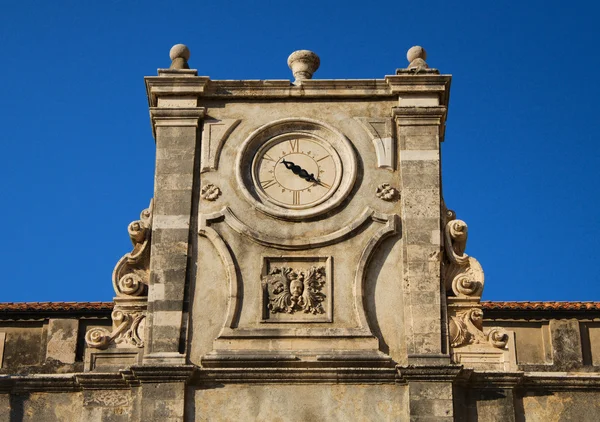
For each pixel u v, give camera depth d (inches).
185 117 1290.6
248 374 1179.9
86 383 1196.5
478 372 1192.2
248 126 1293.1
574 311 1437.0
